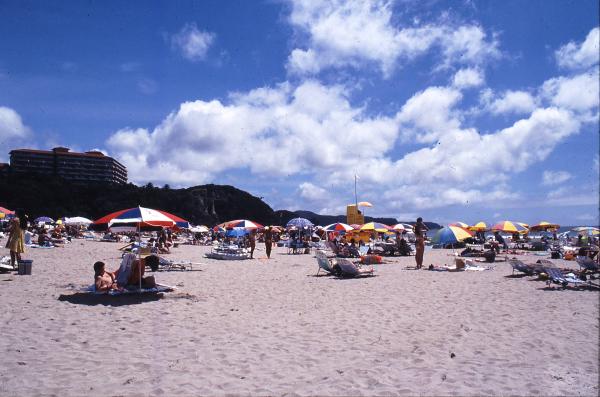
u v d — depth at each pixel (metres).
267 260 20.89
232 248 22.34
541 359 5.44
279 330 6.84
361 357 5.49
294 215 168.38
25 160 120.31
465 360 5.40
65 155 123.94
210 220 138.12
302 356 5.51
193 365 5.11
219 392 4.31
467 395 4.30
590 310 8.38
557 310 8.38
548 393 4.36
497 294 10.24
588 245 23.97
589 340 6.30
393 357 5.51
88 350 5.65
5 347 5.69
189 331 6.69
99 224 10.05
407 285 11.79
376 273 14.66
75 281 11.73
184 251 27.89
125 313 7.84
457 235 17.50
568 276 11.89
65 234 36.59
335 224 30.75
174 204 131.50
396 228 33.16
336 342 6.18
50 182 112.44
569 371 5.00
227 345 5.97
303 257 23.11
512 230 23.84
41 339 6.11
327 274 14.46
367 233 32.81
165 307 8.42
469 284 11.89
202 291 10.56
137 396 4.18
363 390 4.41
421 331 6.84
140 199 121.62
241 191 167.75
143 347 5.82
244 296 9.95
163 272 14.74
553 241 30.70
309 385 4.54
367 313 8.16
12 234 13.41
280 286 11.63
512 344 6.11
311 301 9.41
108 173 128.62
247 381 4.62
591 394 4.33
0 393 4.18
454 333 6.71
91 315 7.63
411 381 4.67
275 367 5.09
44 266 15.38
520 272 14.71
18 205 98.44
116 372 4.84
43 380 4.55
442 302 9.27
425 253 25.59
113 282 9.74
